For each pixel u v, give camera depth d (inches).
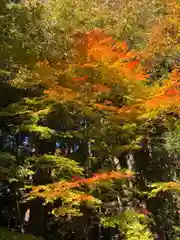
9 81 439.2
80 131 433.1
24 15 456.4
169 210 575.8
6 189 573.3
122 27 464.4
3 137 546.9
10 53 431.2
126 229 417.4
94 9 455.8
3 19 445.1
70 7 449.7
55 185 371.2
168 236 579.2
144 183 541.0
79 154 496.4
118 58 386.9
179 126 470.3
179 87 418.9
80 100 392.8
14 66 437.7
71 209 380.2
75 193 384.2
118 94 412.5
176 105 404.8
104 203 421.1
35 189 377.1
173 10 514.9
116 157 484.4
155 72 485.4
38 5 464.8
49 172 447.5
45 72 394.6
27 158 420.8
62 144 554.3
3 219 582.2
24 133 543.2
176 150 545.3
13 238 417.1
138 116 404.5
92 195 401.7
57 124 482.9
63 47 422.9
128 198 463.8
